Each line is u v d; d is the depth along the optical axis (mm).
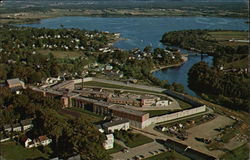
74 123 182000
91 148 156625
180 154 173875
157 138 192500
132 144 183125
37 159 159500
